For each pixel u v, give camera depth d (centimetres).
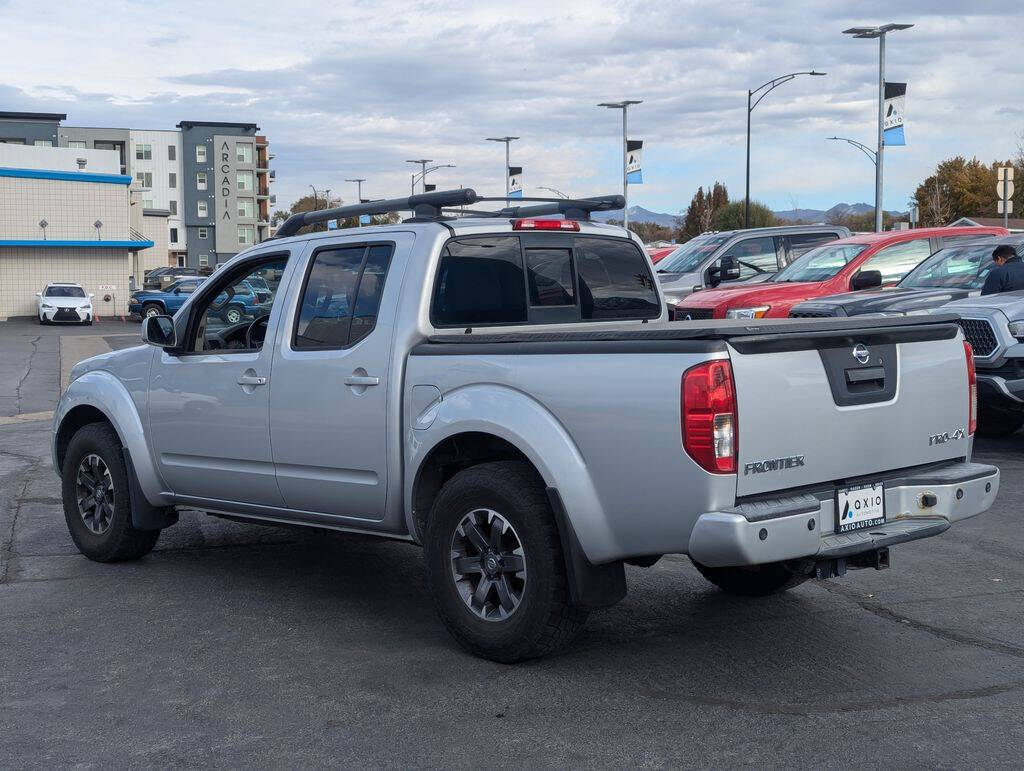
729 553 415
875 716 427
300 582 646
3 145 4872
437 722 428
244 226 12131
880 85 3475
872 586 620
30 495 931
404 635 541
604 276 606
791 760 387
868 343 467
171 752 403
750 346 427
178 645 529
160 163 11781
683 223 10506
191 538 771
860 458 463
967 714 428
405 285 533
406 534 545
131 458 665
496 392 486
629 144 5159
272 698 456
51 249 4941
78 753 402
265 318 654
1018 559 676
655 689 461
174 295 4425
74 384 709
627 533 448
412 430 521
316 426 562
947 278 1232
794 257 1683
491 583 494
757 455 427
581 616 475
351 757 397
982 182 8300
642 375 436
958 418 509
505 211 650
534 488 476
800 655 503
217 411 614
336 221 657
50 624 566
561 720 428
